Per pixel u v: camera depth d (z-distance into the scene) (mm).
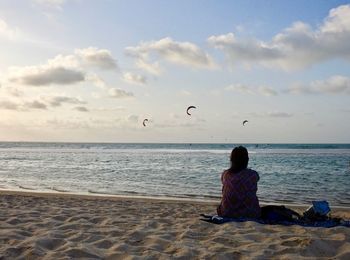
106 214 7656
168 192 14672
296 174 22953
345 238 4727
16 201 10344
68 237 5164
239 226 5719
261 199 12977
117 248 4539
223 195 6461
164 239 4980
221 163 34750
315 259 3996
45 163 34906
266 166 30578
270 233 5270
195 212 8328
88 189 15695
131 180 19438
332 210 9484
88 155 56969
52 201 10445
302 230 5363
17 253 4328
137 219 6906
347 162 35219
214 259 4082
